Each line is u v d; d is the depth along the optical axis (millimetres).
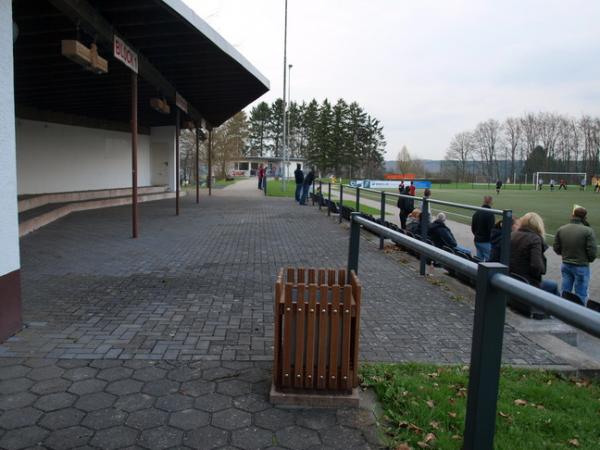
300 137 107500
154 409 3170
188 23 8461
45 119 18000
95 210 16719
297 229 12664
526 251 6410
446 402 3301
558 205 33594
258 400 3307
